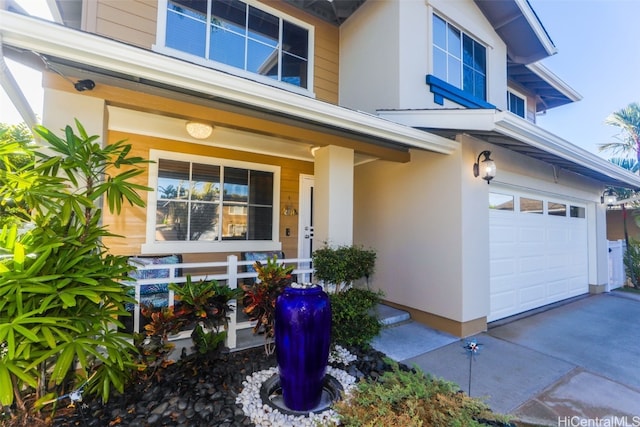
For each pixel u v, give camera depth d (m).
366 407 2.48
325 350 2.79
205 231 5.88
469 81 6.64
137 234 5.30
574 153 5.50
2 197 2.49
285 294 2.85
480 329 5.05
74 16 5.68
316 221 4.93
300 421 2.58
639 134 15.00
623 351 4.32
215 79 3.00
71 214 2.63
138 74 2.72
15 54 2.55
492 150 5.43
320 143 4.57
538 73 8.96
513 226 6.02
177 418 2.54
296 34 6.30
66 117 2.91
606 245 8.60
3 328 2.01
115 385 2.63
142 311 3.23
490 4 6.70
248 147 5.95
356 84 6.36
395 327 5.20
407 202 5.76
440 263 5.14
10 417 2.45
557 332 5.07
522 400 3.12
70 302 2.21
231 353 3.78
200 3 5.23
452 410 2.39
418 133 4.51
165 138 5.46
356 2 6.38
